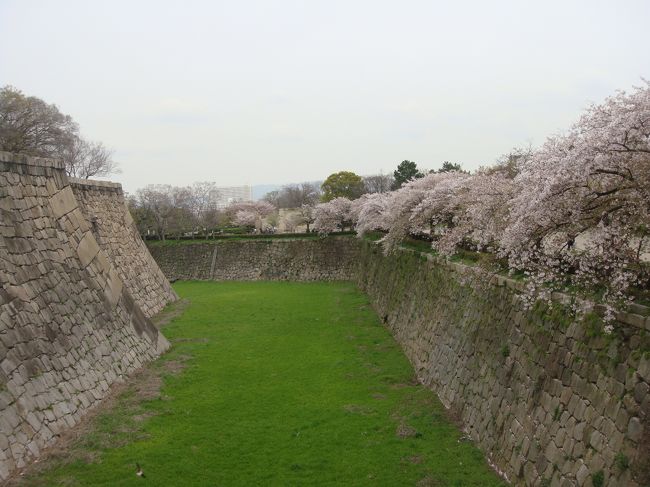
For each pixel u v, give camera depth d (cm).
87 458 973
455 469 978
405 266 2350
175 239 5469
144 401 1316
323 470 995
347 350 1941
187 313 2723
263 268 4731
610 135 739
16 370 994
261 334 2206
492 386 1098
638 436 613
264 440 1127
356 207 4672
